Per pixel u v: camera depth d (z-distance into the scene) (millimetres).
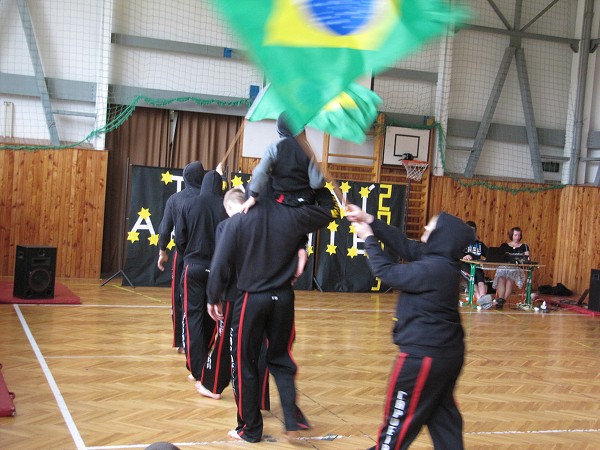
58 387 4973
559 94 13648
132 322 7586
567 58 13648
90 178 10891
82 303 8648
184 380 5344
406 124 12422
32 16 10852
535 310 10836
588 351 7754
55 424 4188
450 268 3137
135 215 10383
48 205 10711
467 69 13102
